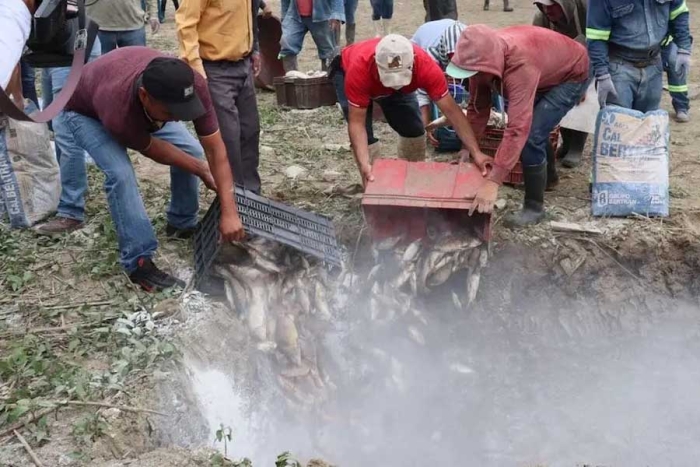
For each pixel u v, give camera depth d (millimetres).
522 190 6555
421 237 5496
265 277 5012
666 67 7938
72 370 4105
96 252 5363
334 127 8312
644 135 5938
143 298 4840
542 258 5816
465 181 5320
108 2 7410
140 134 4582
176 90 4141
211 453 3736
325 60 9508
